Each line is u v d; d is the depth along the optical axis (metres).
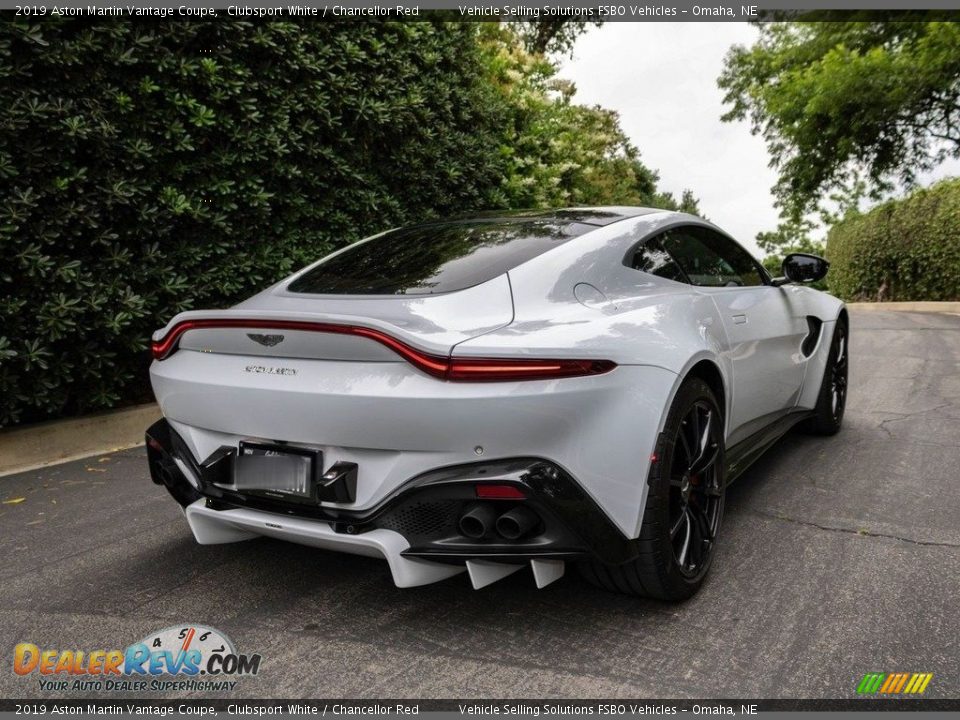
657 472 2.14
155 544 3.00
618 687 1.90
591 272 2.46
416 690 1.92
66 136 4.00
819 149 17.30
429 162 6.61
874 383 6.09
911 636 2.10
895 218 18.28
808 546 2.76
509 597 2.42
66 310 4.07
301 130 5.36
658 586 2.21
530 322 2.13
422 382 1.96
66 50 4.04
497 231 2.79
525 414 1.92
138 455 4.45
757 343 3.13
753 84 18.64
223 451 2.32
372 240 3.07
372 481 2.08
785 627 2.17
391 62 6.11
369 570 2.68
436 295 2.27
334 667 2.04
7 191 3.98
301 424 2.10
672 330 2.38
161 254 4.60
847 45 16.72
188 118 4.68
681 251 2.99
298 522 2.18
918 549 2.69
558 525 1.97
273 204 5.33
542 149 9.57
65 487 3.82
